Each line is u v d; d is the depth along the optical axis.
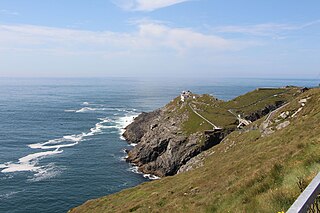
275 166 20.41
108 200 58.31
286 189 15.45
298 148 22.77
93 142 137.00
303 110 64.25
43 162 105.25
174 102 176.00
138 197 52.97
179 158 108.62
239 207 18.58
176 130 123.25
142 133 145.12
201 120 129.50
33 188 82.62
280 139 43.59
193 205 28.14
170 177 61.72
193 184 41.66
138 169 106.81
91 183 89.00
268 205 15.06
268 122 71.81
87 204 59.16
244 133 79.88
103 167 104.12
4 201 74.44
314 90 69.88
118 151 124.56
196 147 108.88
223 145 83.38
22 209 71.31
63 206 73.94
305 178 15.25
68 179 90.44
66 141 136.88
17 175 91.44
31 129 160.25
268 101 147.62
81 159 111.00
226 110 143.88
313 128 37.00
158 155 115.94
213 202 24.17
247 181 22.83
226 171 38.53
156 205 39.22
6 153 114.44
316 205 7.67
